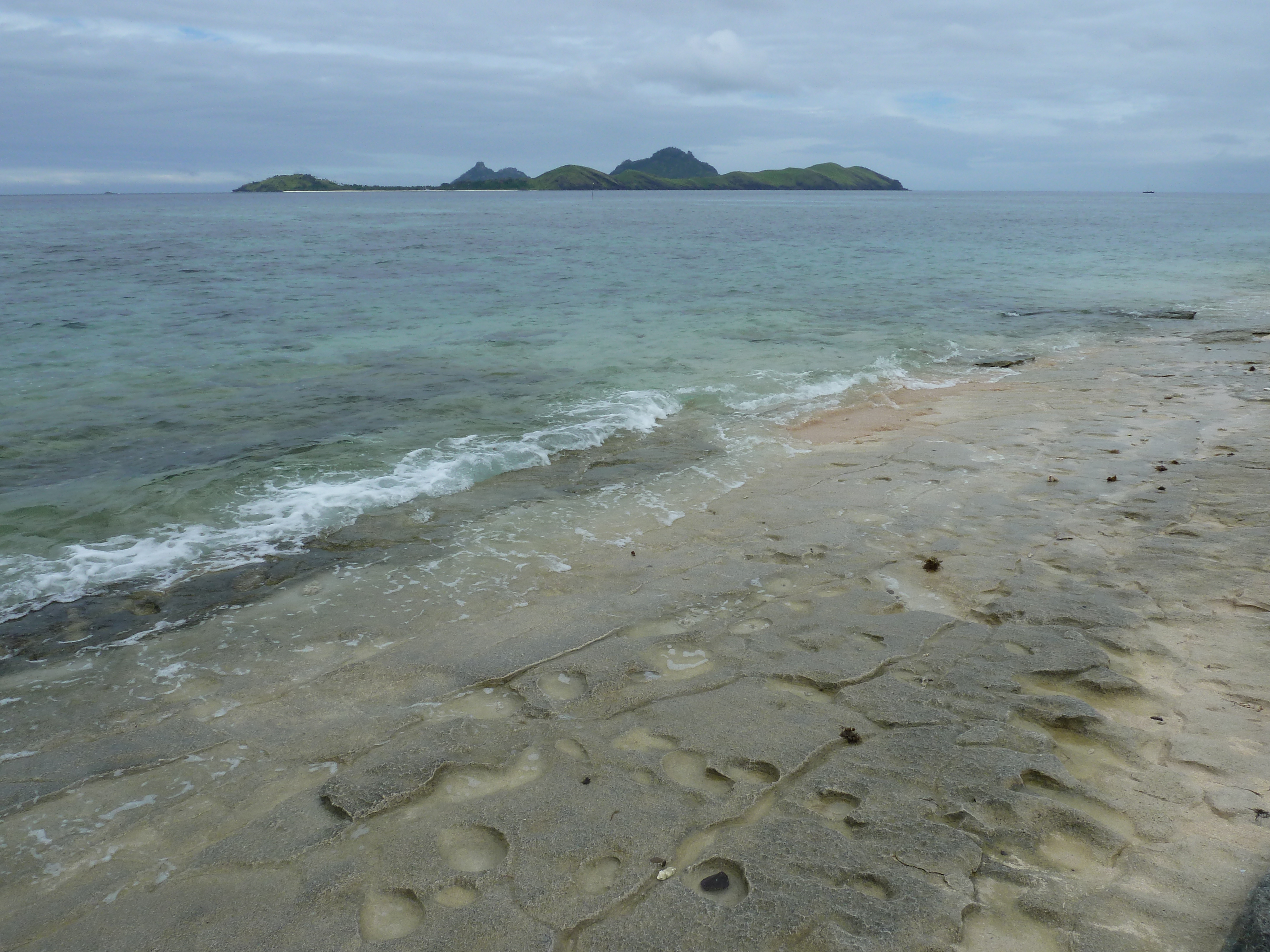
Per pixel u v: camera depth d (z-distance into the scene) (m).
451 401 12.03
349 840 3.74
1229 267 31.72
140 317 18.02
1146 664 4.98
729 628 5.69
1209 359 14.95
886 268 31.61
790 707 4.70
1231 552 6.49
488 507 8.24
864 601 6.02
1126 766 4.07
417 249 38.75
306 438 10.20
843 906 3.18
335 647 5.58
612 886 3.36
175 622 5.93
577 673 5.17
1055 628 5.44
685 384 13.44
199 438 10.06
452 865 3.56
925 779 3.99
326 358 14.59
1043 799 3.79
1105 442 9.98
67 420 10.51
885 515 7.82
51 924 3.32
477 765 4.26
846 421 11.57
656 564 6.86
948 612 5.83
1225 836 3.53
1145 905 3.16
